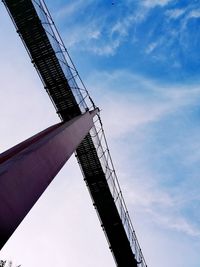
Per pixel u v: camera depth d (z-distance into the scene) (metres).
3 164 5.18
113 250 14.33
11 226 4.74
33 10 11.26
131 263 14.38
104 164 13.44
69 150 8.04
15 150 7.69
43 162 6.18
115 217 13.98
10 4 11.17
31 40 11.83
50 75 12.46
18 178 5.05
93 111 13.51
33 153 5.79
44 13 11.28
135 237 13.63
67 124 9.05
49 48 11.91
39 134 9.49
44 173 6.11
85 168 13.73
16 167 5.04
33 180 5.57
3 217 4.52
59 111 13.24
